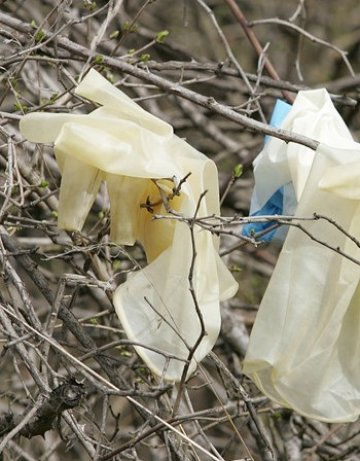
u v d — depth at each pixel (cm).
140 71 541
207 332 443
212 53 1066
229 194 870
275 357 444
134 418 752
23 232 820
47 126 446
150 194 462
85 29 782
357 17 1145
